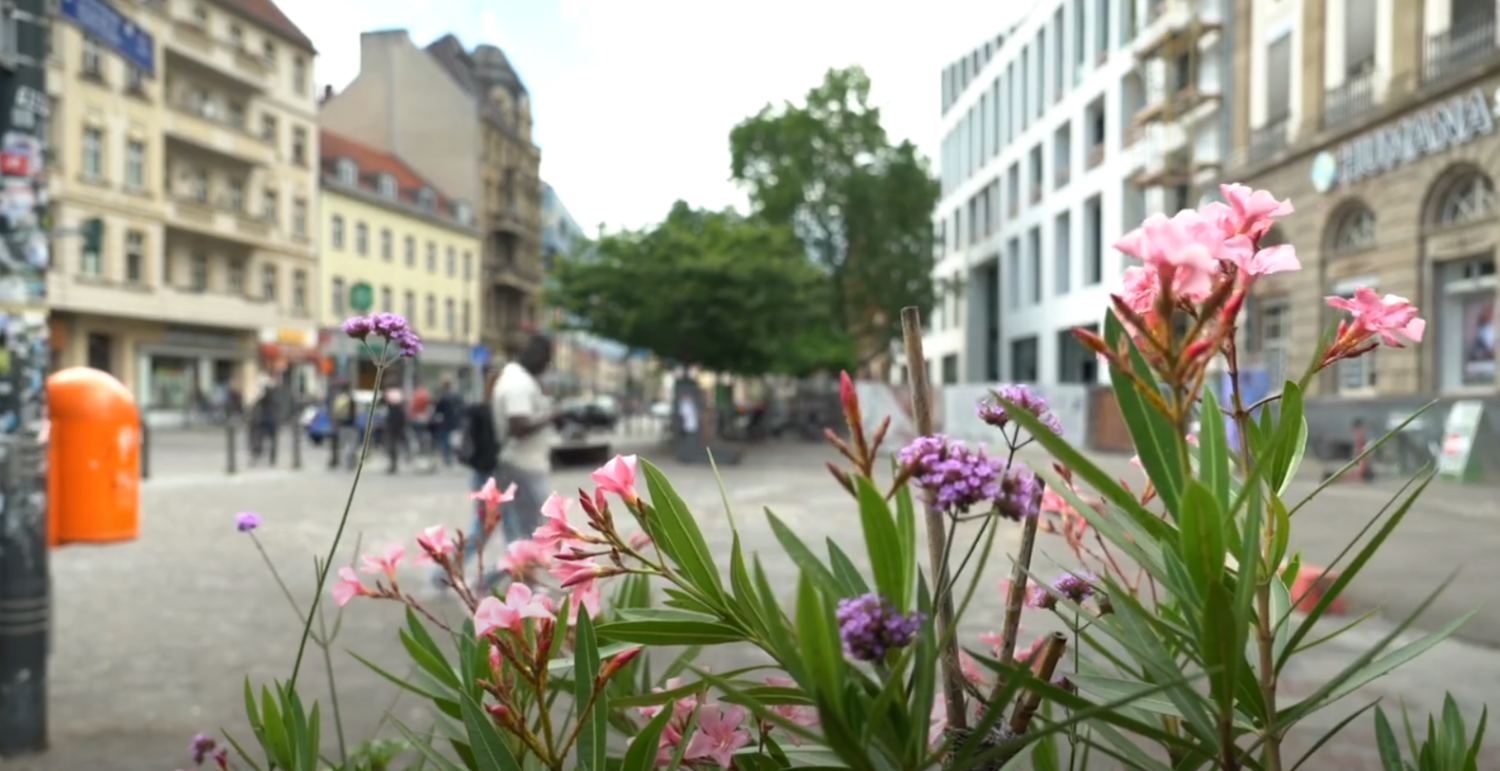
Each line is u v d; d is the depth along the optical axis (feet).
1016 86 133.49
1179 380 2.81
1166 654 3.18
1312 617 3.16
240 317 139.64
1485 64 53.72
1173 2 87.76
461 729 4.92
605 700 3.60
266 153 142.72
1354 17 66.03
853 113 126.21
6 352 12.46
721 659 14.97
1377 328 3.61
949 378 174.91
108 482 14.11
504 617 3.67
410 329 5.10
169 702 14.44
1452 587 22.56
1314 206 69.46
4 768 11.80
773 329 81.82
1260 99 77.00
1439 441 56.75
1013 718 3.35
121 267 119.34
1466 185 57.72
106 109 116.47
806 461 74.02
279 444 92.99
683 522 3.72
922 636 2.55
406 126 196.44
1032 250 128.88
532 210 231.50
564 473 58.49
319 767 6.05
